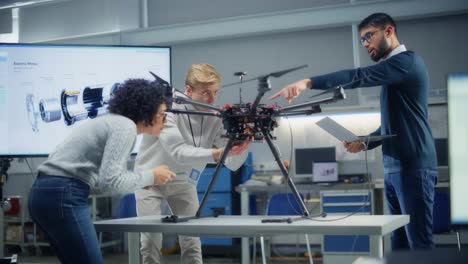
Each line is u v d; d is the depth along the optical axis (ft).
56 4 21.15
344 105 17.83
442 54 16.74
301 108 5.96
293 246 18.66
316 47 18.19
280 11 18.11
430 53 16.83
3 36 21.65
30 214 5.69
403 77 7.25
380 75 7.12
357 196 14.90
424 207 7.22
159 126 6.05
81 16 20.83
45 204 5.51
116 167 5.42
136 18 20.15
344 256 14.26
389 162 7.55
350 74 6.97
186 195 8.17
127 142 5.55
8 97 11.35
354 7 17.21
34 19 21.38
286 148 18.75
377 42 7.83
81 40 20.16
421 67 7.43
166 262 17.58
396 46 7.84
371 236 5.45
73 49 11.67
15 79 11.41
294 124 18.79
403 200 7.36
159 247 8.13
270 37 18.71
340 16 17.37
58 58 11.60
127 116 5.82
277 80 18.57
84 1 20.79
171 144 6.74
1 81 11.35
